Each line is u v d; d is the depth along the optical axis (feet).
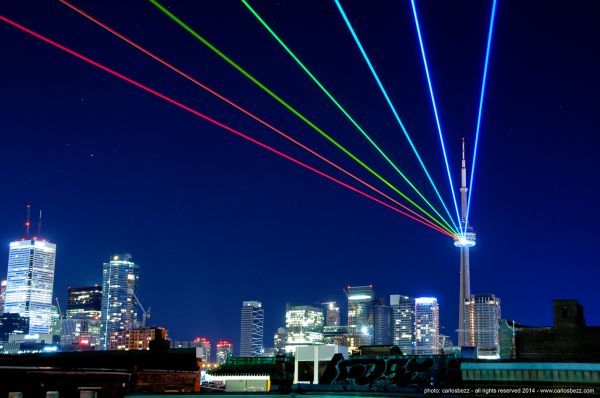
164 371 144.15
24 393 120.37
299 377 148.77
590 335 93.66
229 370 168.96
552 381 80.79
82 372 128.16
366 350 140.05
